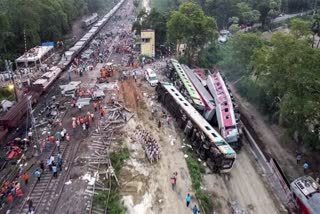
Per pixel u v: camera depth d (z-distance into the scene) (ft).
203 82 200.64
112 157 127.34
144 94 189.98
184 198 110.42
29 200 104.06
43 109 167.22
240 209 110.73
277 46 147.13
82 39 309.01
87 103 172.55
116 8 569.23
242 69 216.33
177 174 121.90
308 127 138.72
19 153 128.98
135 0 615.57
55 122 152.87
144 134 144.87
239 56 213.66
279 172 122.11
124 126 152.25
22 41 271.28
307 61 125.29
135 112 167.43
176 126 157.48
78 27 419.95
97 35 355.15
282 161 136.87
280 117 152.97
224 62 233.76
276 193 119.14
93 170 119.96
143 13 318.86
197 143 138.21
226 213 108.37
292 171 130.00
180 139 146.41
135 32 331.77
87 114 157.38
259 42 210.59
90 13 514.68
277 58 142.31
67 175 116.57
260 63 164.14
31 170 119.34
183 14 245.86
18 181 113.29
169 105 169.78
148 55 264.93
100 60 255.29
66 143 136.67
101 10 559.38
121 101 178.40
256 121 172.76
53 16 315.99
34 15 280.10
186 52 255.91
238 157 140.67
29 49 268.82
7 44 255.09
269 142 151.94
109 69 223.71
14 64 239.09
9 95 185.06
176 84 198.70
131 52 278.46
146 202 107.14
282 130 160.56
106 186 112.27
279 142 151.53
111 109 167.53
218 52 256.52
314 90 122.31
